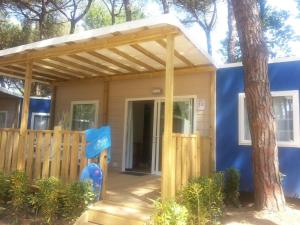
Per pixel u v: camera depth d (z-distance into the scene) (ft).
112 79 27.45
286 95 19.80
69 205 14.60
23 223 15.43
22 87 58.75
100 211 14.49
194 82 23.82
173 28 14.32
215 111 22.48
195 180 15.37
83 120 29.81
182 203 13.74
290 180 19.20
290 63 19.90
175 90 24.54
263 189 17.39
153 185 19.66
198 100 23.47
